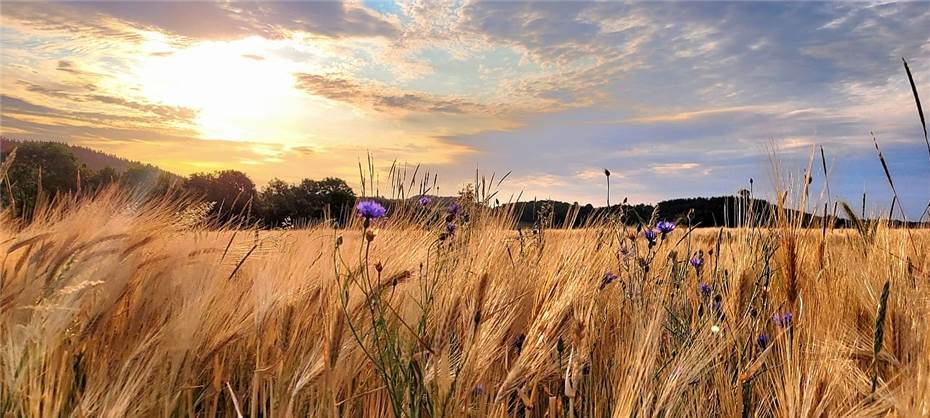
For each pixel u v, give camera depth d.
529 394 2.19
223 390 2.23
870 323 2.63
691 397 2.09
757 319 2.60
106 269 2.18
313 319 2.32
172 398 1.98
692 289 3.42
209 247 2.70
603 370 2.36
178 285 2.39
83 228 2.35
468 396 1.94
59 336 1.98
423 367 1.95
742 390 2.06
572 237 3.82
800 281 3.17
